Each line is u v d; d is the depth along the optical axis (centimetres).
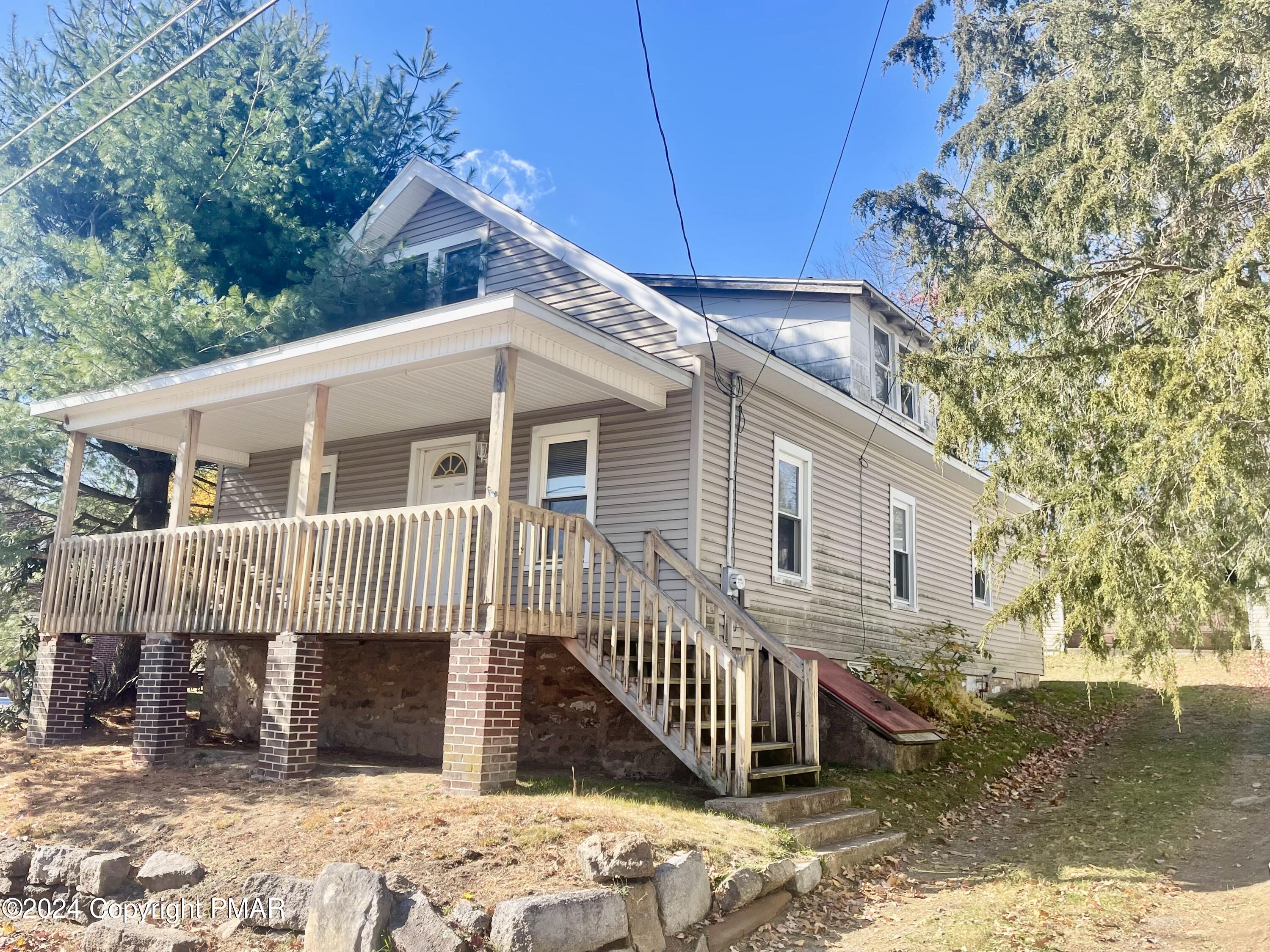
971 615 1848
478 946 525
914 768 1111
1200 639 883
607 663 925
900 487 1612
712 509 1110
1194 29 882
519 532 882
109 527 1611
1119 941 609
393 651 1179
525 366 1014
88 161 1505
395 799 791
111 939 588
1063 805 1048
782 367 1166
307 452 1004
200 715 1367
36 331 1514
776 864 680
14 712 1414
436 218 1470
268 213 1529
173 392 1151
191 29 1717
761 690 1019
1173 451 747
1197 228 891
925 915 677
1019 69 1244
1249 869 762
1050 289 991
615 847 584
